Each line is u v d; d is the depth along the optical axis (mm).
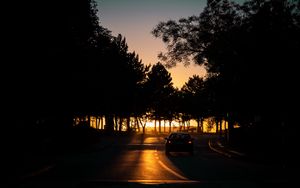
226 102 45312
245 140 45219
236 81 39406
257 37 35312
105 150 47594
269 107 37219
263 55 34969
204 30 39562
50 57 24172
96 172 23406
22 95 23656
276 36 34562
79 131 48375
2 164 23828
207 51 40062
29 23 21422
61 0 23141
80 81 31812
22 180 19203
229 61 38625
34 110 26875
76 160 32562
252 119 47031
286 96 34969
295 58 34125
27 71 22656
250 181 18734
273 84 35156
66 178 20344
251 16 36719
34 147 34062
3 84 22047
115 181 18641
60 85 27438
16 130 27594
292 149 31047
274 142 36938
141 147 54156
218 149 46500
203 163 29984
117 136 86750
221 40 38531
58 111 31906
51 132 39094
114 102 89875
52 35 23359
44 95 25953
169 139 39562
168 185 17234
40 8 21688
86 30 28359
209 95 52250
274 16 35031
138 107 115000
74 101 33781
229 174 22219
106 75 51469
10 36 20859
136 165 28203
